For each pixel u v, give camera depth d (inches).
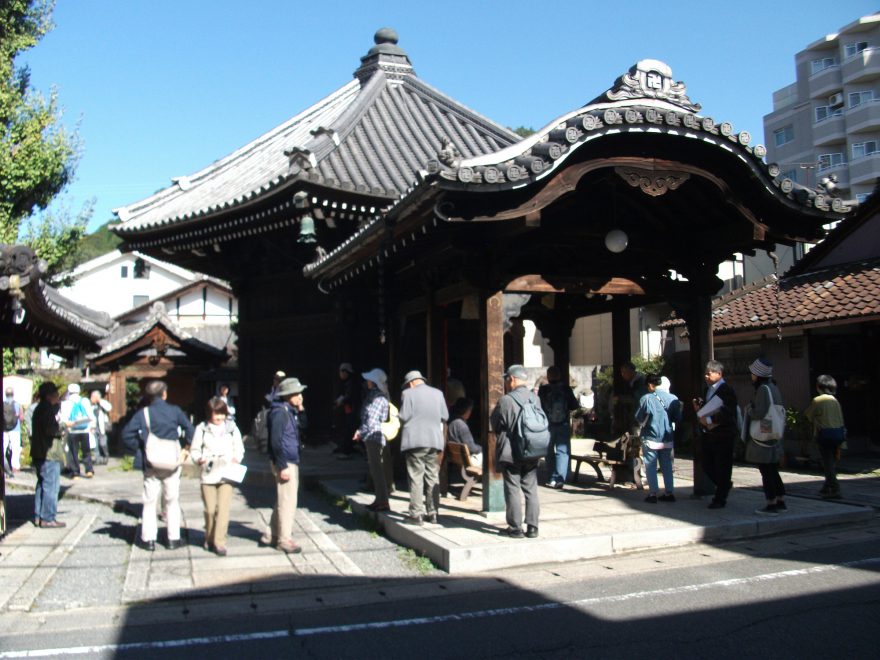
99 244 2192.4
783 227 346.0
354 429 570.9
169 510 314.0
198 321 1347.2
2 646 202.2
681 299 372.8
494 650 191.6
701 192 342.0
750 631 199.3
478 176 270.2
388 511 343.9
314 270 469.7
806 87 1761.8
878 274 564.4
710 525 304.3
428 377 379.6
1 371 340.5
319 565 282.0
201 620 223.1
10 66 767.7
